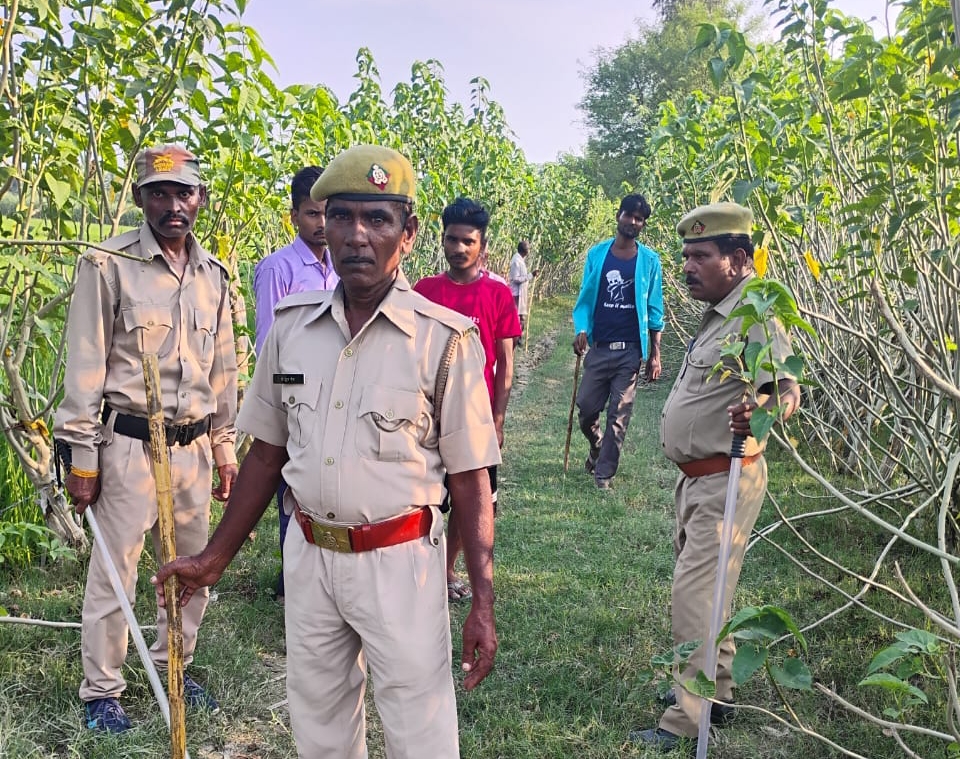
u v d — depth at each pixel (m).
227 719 3.07
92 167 3.95
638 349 6.14
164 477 2.12
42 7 3.17
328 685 2.07
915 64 3.39
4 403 3.69
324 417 1.98
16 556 4.11
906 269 3.64
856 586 4.14
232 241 4.66
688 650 2.31
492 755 2.92
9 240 2.29
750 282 2.23
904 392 5.00
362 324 2.03
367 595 1.94
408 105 9.79
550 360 12.94
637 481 6.41
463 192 10.44
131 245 2.89
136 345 2.85
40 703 3.02
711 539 2.84
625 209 5.98
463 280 3.99
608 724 3.10
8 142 3.45
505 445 7.52
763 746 2.96
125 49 3.48
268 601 3.99
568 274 23.66
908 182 3.48
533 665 3.49
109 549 2.86
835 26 3.55
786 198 4.88
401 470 1.95
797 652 3.48
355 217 1.93
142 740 2.83
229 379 3.14
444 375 1.99
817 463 6.16
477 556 2.02
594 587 4.28
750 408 2.50
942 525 2.37
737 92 3.69
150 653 3.14
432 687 1.97
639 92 36.69
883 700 3.15
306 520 2.02
